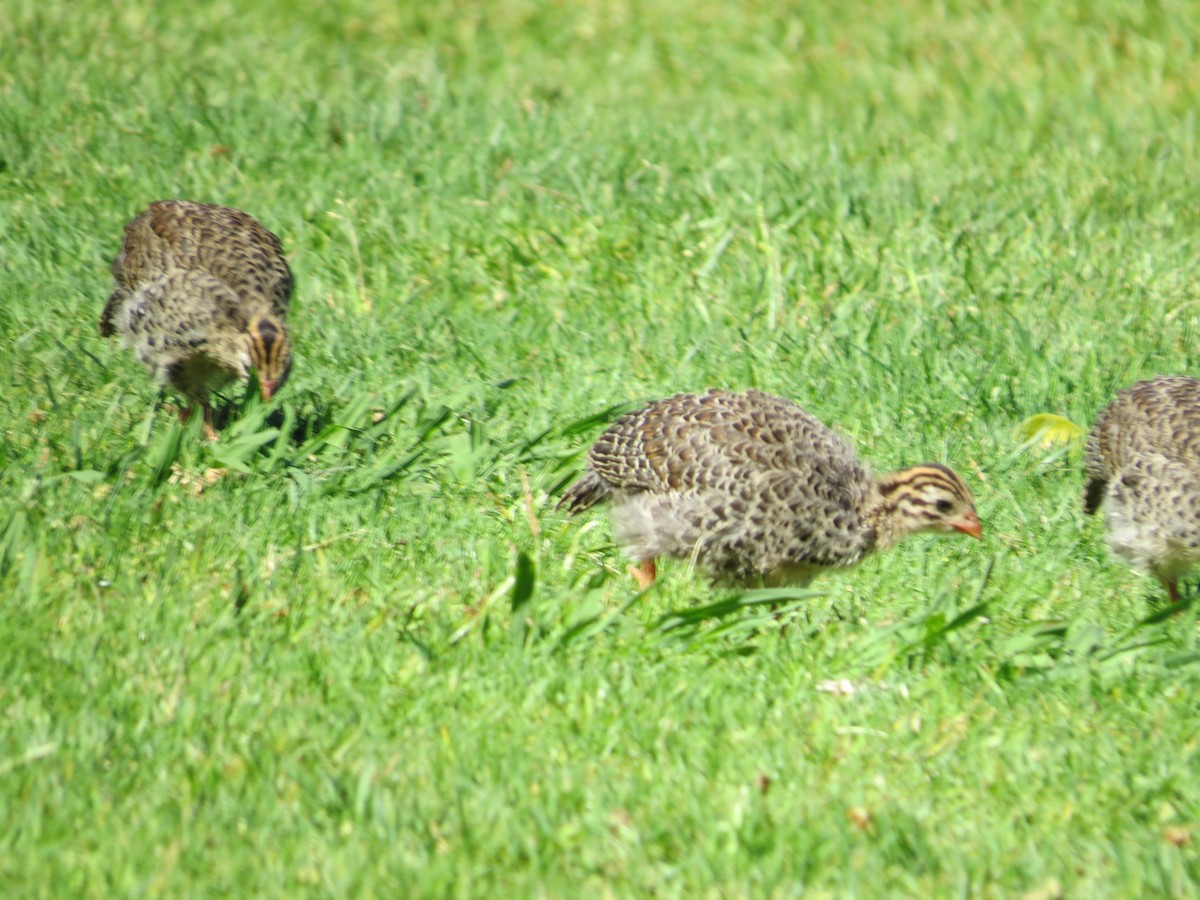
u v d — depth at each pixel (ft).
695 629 40.09
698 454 43.55
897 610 43.29
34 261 64.64
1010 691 38.55
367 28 99.60
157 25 95.35
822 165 78.07
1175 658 39.45
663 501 44.09
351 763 34.17
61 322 59.72
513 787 33.76
